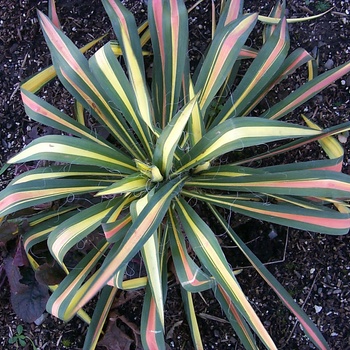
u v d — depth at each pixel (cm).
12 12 121
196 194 96
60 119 93
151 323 89
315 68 108
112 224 79
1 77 121
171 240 90
